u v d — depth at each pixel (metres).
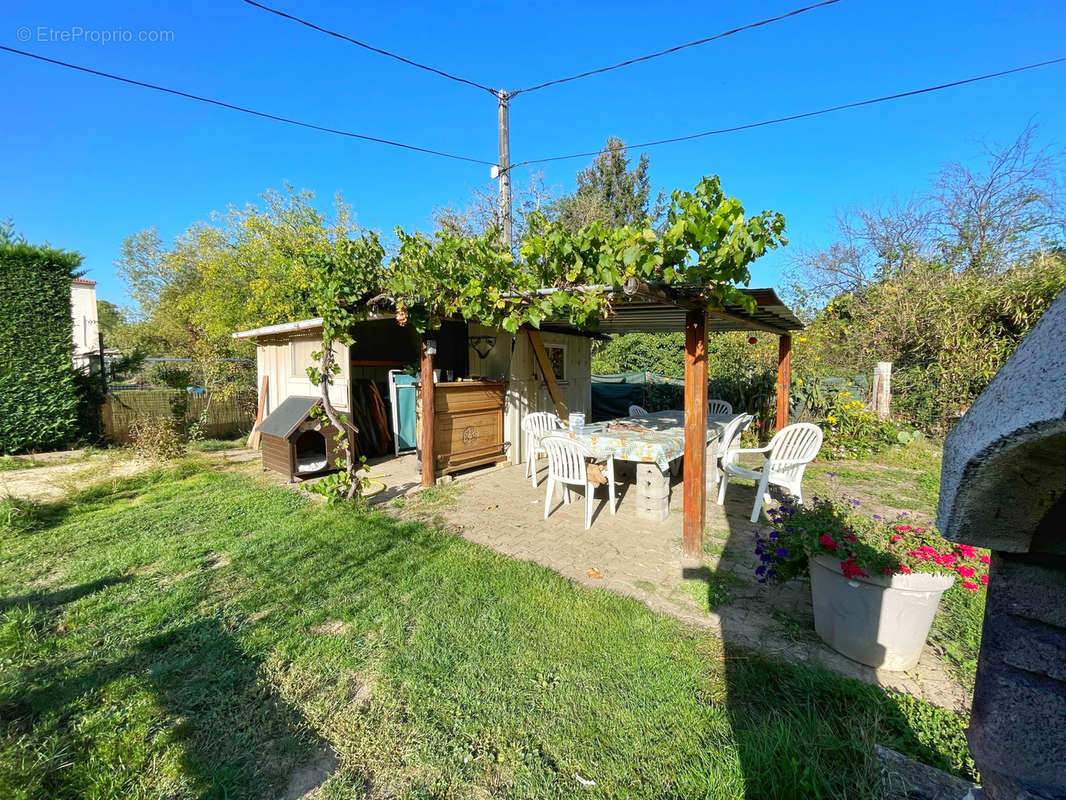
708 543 4.04
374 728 2.03
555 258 3.50
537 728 2.01
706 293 3.08
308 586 3.24
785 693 2.16
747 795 1.68
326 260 4.75
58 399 8.41
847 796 1.62
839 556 2.35
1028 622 0.68
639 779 1.77
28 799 1.69
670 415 7.06
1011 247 12.71
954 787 1.53
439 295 4.32
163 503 5.11
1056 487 0.59
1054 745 0.66
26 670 2.39
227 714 2.12
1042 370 0.51
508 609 2.94
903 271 13.00
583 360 9.13
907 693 2.18
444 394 6.08
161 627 2.77
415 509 4.95
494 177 9.30
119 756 1.88
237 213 15.12
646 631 2.70
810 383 8.84
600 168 20.17
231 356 12.87
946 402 7.96
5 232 8.27
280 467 6.18
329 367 4.92
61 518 4.72
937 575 2.19
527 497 5.41
